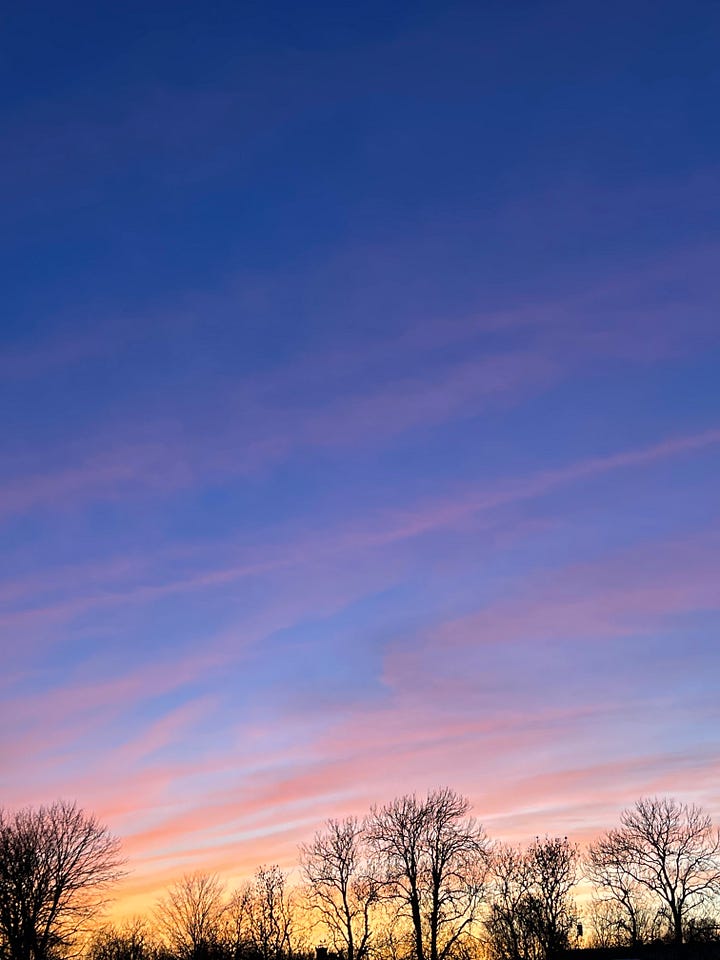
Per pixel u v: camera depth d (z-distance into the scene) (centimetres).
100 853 9519
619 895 11506
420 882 11031
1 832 9131
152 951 10725
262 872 11231
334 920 11131
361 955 10844
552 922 11375
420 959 10731
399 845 11188
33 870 9000
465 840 11194
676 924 11044
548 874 11600
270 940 10831
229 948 10806
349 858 11300
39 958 8781
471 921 10981
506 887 11669
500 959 11406
